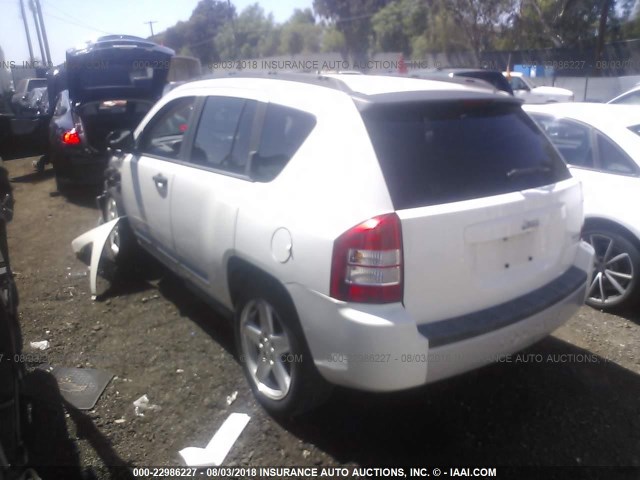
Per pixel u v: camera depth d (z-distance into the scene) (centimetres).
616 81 2116
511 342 294
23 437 304
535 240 310
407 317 262
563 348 408
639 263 440
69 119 811
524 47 2902
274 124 331
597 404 345
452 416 334
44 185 959
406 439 315
